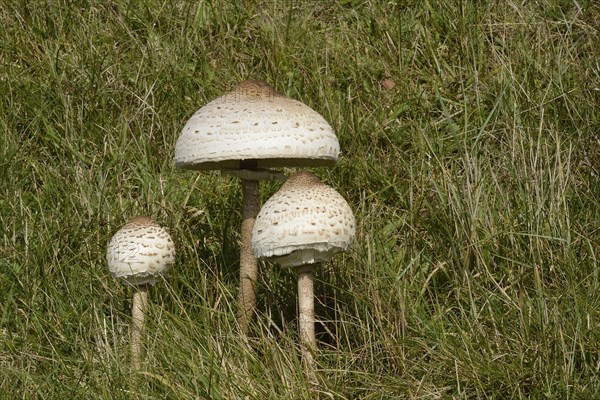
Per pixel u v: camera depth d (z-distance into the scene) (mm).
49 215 5223
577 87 5844
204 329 4234
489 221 4875
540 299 4148
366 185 5484
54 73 6148
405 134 5891
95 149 5711
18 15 6719
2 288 4695
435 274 4738
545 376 3848
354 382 4062
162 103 6059
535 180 4836
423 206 5250
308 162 4445
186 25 6785
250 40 6828
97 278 4664
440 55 6492
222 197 5402
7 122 5883
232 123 3840
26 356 4191
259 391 3848
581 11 6598
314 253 3797
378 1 7016
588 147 5426
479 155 5617
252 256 4359
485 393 3875
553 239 4570
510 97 5812
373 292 4359
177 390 3830
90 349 4191
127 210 5285
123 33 6715
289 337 4309
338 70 6414
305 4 7102
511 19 6652
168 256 4145
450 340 4137
